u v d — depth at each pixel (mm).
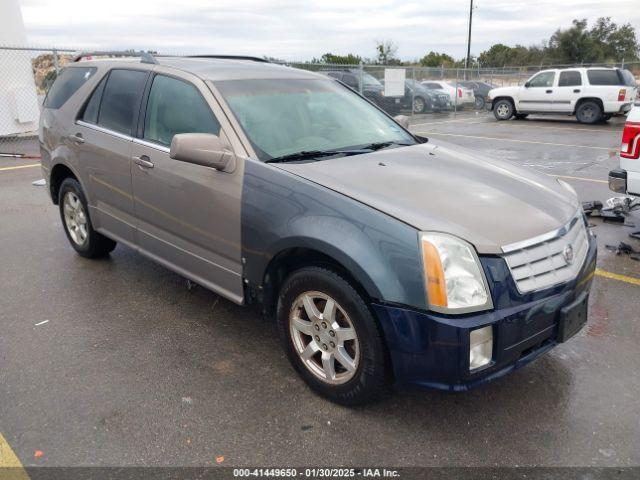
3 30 13688
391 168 3367
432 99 20625
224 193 3357
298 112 3855
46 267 5070
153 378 3307
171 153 3223
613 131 16250
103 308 4230
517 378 3316
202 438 2785
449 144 4324
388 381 2873
